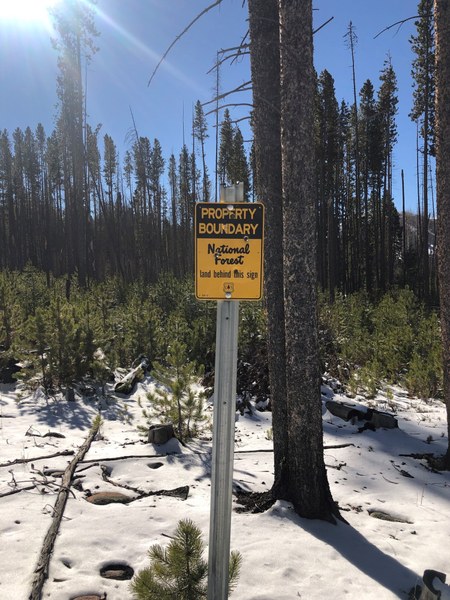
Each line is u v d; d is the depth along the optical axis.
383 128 32.31
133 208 44.00
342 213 36.53
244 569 3.48
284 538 3.96
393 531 4.32
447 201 5.58
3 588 3.14
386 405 8.83
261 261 2.33
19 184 55.12
